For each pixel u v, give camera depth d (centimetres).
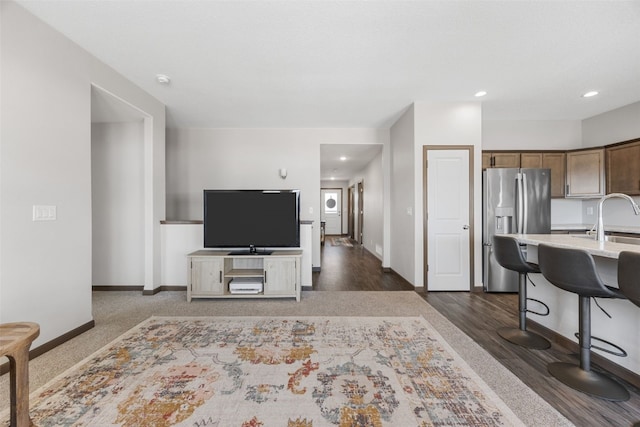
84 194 240
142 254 361
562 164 412
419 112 359
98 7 189
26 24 192
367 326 250
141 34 219
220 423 135
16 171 188
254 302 317
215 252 342
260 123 453
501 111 398
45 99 206
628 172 361
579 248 158
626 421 138
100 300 323
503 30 212
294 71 279
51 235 211
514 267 218
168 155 479
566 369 177
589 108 386
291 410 144
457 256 362
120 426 133
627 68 272
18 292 189
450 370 181
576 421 137
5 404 149
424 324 255
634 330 168
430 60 257
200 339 224
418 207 362
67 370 180
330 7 189
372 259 600
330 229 1149
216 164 479
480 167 361
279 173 479
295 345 214
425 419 138
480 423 135
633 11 190
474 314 282
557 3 184
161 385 164
